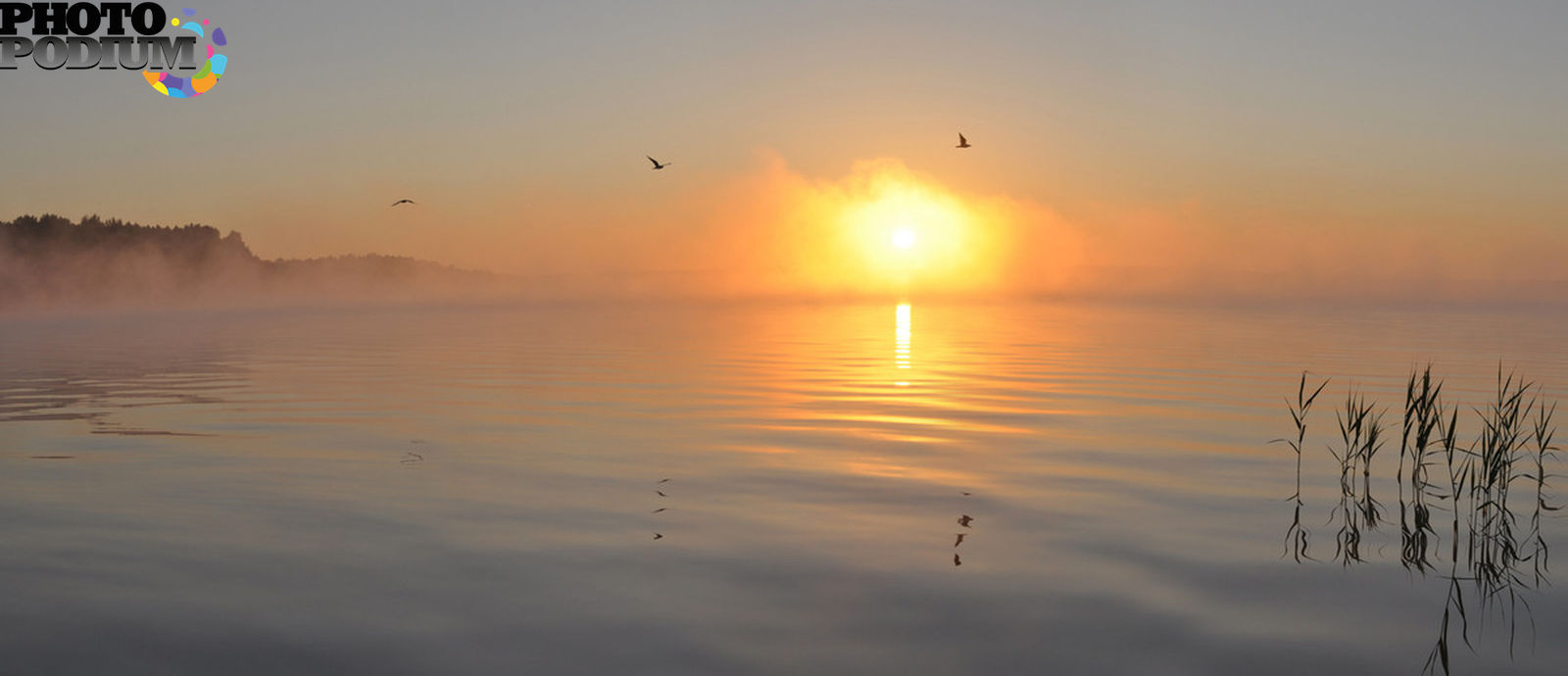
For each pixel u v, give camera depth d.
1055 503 12.75
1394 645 7.96
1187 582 9.49
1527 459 16.00
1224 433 18.53
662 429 19.05
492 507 12.39
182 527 11.40
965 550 10.50
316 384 27.72
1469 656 7.71
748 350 41.88
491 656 7.62
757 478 14.27
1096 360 35.91
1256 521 11.83
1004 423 19.78
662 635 8.05
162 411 21.64
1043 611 8.64
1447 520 11.95
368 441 17.61
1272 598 9.05
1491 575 9.77
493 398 24.28
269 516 11.91
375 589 9.17
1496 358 36.12
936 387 26.64
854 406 22.59
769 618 8.43
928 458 15.94
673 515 11.98
